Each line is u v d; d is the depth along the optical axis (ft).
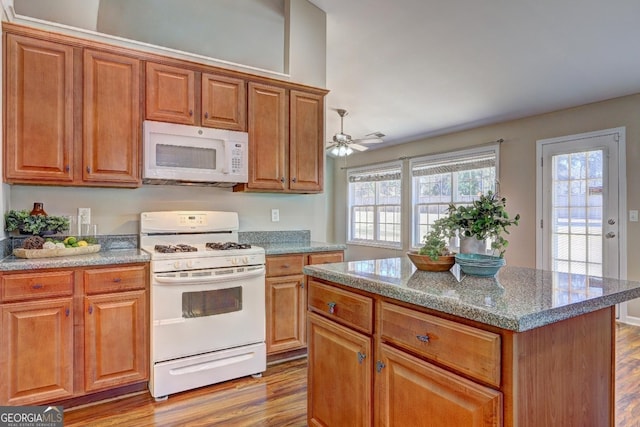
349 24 11.75
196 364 8.11
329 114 18.17
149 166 8.55
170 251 8.12
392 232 22.71
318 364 5.94
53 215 8.52
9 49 7.37
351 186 25.80
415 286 4.63
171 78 8.91
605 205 13.55
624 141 13.12
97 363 7.32
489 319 3.55
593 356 4.46
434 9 10.38
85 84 8.04
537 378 3.68
